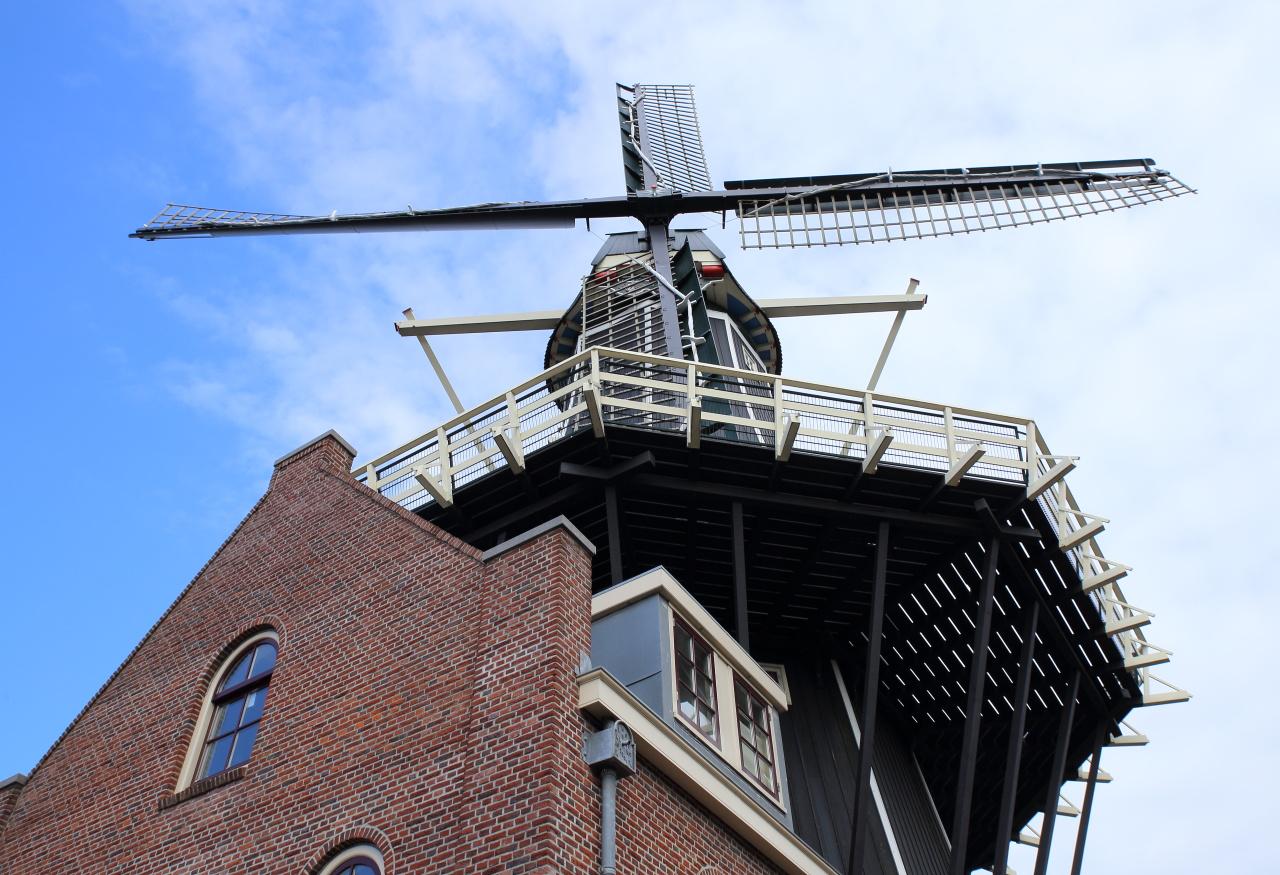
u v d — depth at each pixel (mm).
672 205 26625
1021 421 17609
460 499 17250
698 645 13102
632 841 10164
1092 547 18984
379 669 11922
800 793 17438
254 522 15289
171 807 12352
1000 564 17828
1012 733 16406
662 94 31375
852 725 19188
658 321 21797
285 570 14164
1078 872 18438
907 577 18922
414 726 11039
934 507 17297
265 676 13258
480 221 26172
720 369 17000
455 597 11992
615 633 12539
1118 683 19516
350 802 10883
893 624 19953
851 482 16922
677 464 16781
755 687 14008
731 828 11867
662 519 17500
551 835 9219
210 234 25781
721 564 18469
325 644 12758
